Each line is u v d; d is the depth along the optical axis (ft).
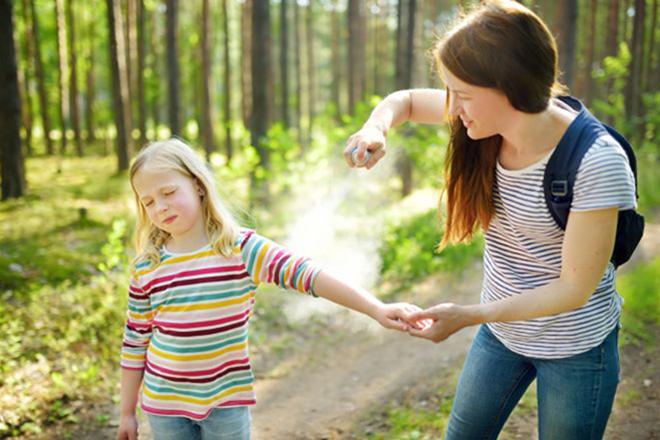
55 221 31.07
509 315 5.57
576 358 5.97
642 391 11.75
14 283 19.16
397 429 11.51
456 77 5.29
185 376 6.44
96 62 91.45
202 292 6.41
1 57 36.42
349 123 35.12
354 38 69.56
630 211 5.53
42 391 13.12
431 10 70.90
